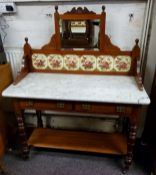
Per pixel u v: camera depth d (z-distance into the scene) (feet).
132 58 5.08
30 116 6.86
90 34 5.18
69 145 5.69
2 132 5.84
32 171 5.46
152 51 5.38
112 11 5.20
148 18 5.06
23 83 4.94
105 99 4.14
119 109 4.44
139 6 5.06
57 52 5.33
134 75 5.18
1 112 5.75
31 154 6.07
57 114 6.60
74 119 6.59
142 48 5.43
